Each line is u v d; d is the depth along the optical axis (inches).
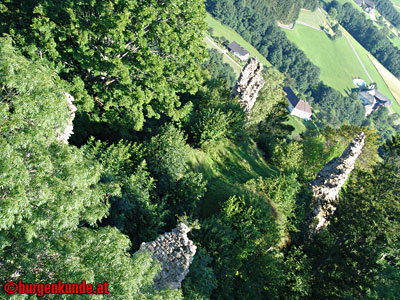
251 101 1889.8
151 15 935.7
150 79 1034.7
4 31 1021.8
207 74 2087.8
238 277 973.2
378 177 1136.8
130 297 431.2
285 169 1964.8
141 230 807.7
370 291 951.6
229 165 1530.5
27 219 417.1
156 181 969.5
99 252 460.1
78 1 957.2
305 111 7815.0
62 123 529.3
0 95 471.5
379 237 1047.6
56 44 971.3
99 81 1117.1
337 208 1215.6
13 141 407.2
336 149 2314.2
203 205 1119.0
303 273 1100.5
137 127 1043.3
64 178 451.8
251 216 1046.4
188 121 1286.9
